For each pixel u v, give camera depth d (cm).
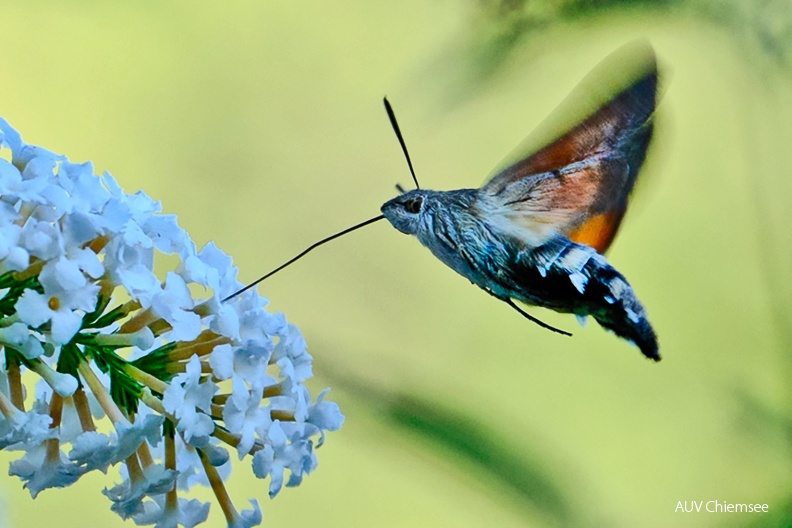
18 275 60
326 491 78
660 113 64
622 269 89
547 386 84
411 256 90
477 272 65
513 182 65
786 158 67
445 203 65
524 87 86
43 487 61
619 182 64
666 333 87
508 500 61
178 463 61
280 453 61
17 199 60
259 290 89
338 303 89
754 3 67
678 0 65
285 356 62
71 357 61
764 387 81
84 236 60
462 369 87
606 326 65
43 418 60
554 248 64
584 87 64
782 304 67
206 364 61
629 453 80
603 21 64
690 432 82
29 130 90
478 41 65
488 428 61
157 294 61
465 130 90
